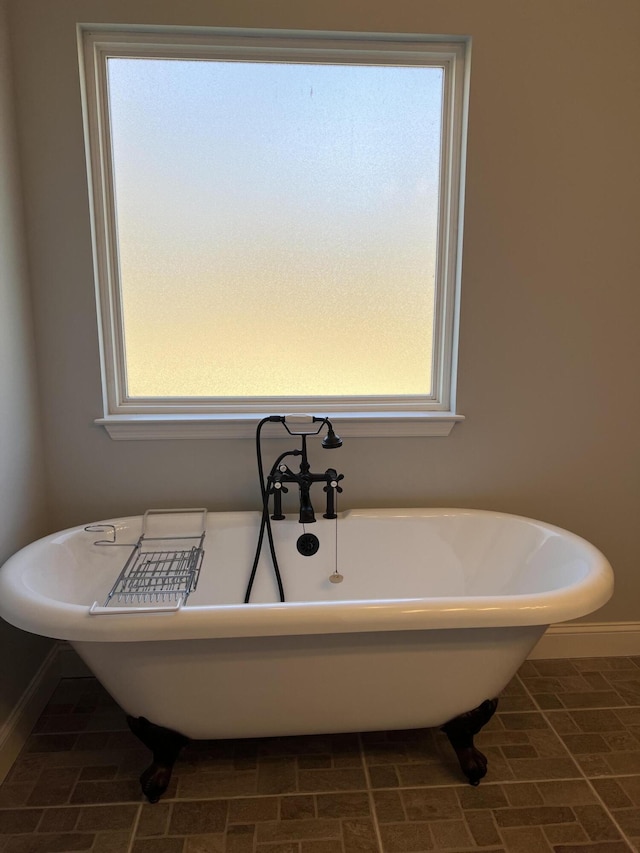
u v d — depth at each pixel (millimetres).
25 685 1788
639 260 1998
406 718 1562
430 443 2072
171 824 1472
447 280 2021
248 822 1478
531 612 1369
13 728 1686
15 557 1591
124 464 1997
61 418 1949
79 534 1818
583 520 2158
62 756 1698
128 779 1614
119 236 1951
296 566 1964
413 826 1469
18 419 1784
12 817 1488
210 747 1736
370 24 1793
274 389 2088
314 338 2066
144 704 1477
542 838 1438
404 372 2115
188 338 2029
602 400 2080
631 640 2211
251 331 2043
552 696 1980
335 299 2051
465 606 1367
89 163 1831
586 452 2113
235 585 1951
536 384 2055
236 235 1986
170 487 2027
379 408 2100
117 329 1991
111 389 1993
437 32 1810
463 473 2102
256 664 1425
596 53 1862
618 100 1896
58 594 1658
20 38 1724
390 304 2070
